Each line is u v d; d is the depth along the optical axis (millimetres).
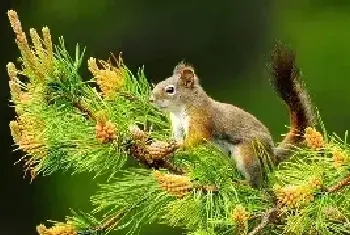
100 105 4242
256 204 4211
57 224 4223
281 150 4332
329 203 4141
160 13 8719
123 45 8688
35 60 4227
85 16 8758
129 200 4242
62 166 4254
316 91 9250
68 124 4234
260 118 8523
